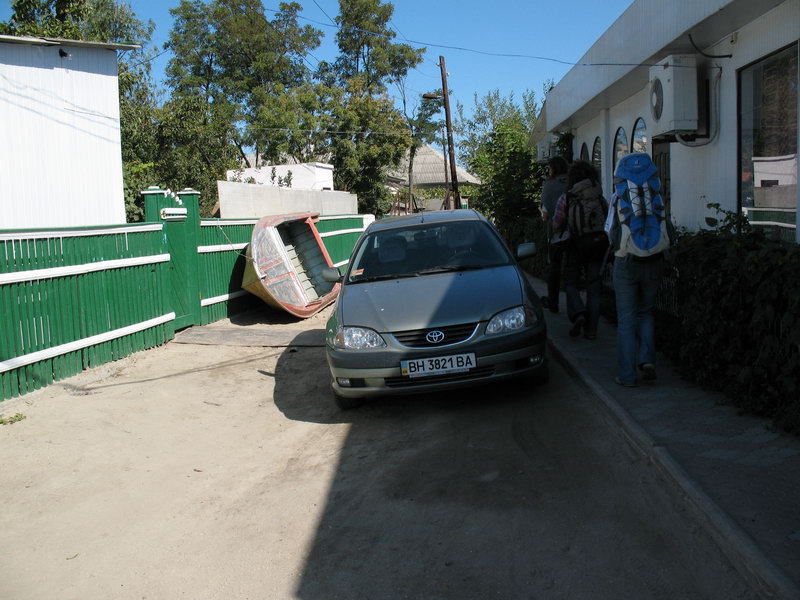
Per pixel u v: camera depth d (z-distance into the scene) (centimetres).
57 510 443
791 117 621
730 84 727
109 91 1127
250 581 349
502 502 407
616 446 470
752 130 699
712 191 785
